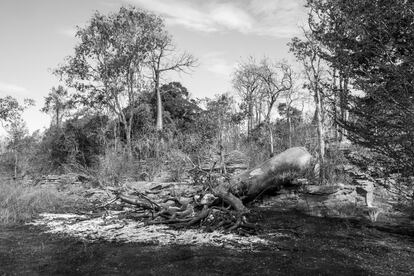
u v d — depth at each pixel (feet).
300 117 108.06
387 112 26.18
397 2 24.22
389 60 25.31
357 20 25.72
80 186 68.74
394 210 40.01
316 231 33.94
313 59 60.44
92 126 116.06
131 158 82.28
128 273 23.73
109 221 39.70
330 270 23.86
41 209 47.52
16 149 104.22
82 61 117.80
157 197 51.13
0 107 129.90
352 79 28.53
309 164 50.88
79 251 28.60
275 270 23.94
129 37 115.44
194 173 60.80
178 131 104.58
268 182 46.55
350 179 49.70
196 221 36.32
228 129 96.02
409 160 26.37
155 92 131.03
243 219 35.12
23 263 25.85
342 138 63.57
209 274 23.36
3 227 37.42
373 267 24.38
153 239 31.91
